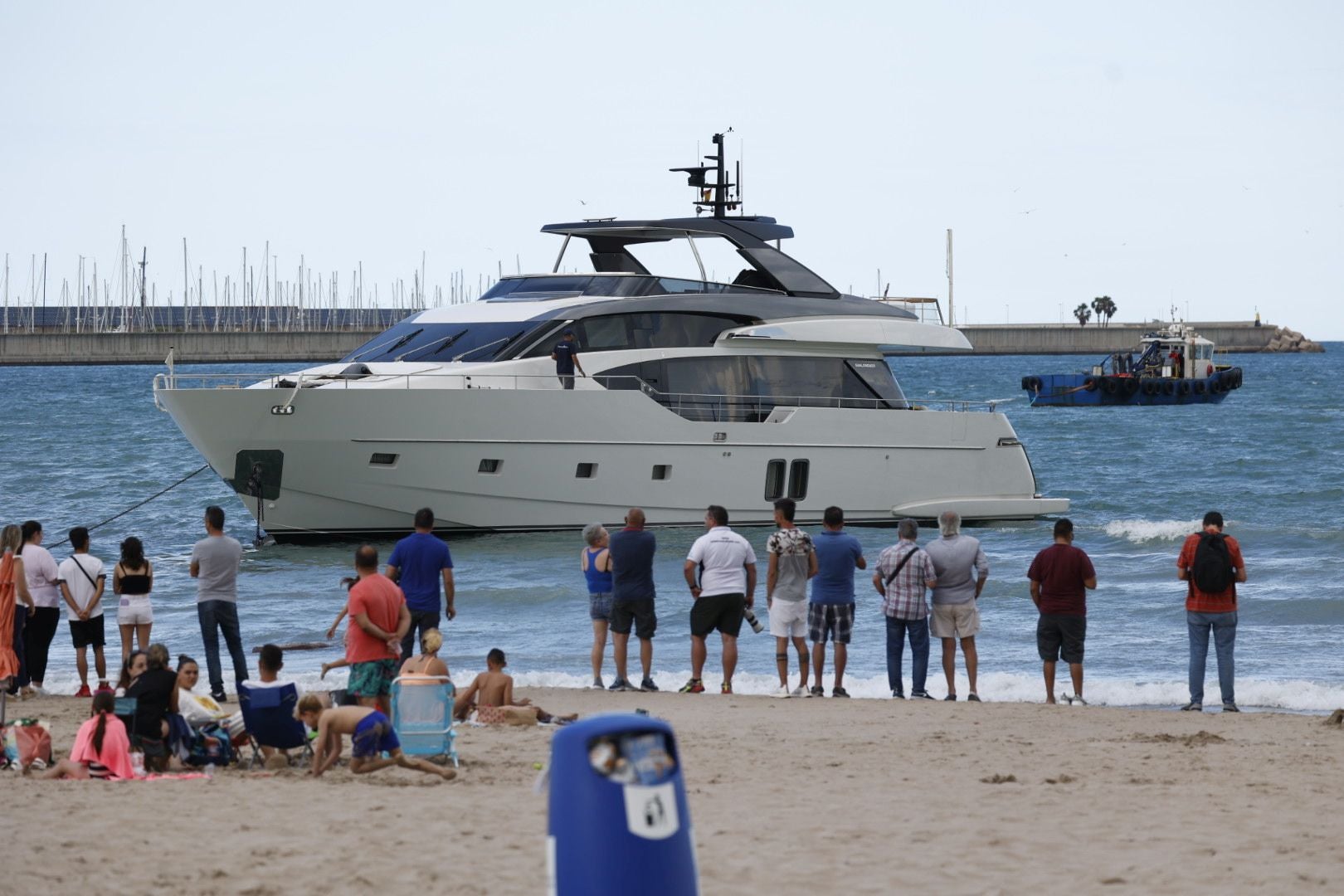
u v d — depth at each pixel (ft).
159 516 414.41
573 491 309.42
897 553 170.71
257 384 296.30
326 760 114.21
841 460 339.16
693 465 320.09
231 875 78.69
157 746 117.19
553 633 234.79
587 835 54.70
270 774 115.14
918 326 353.31
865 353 349.82
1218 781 114.21
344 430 291.79
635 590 175.01
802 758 126.21
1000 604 262.26
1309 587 275.80
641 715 57.41
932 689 184.75
